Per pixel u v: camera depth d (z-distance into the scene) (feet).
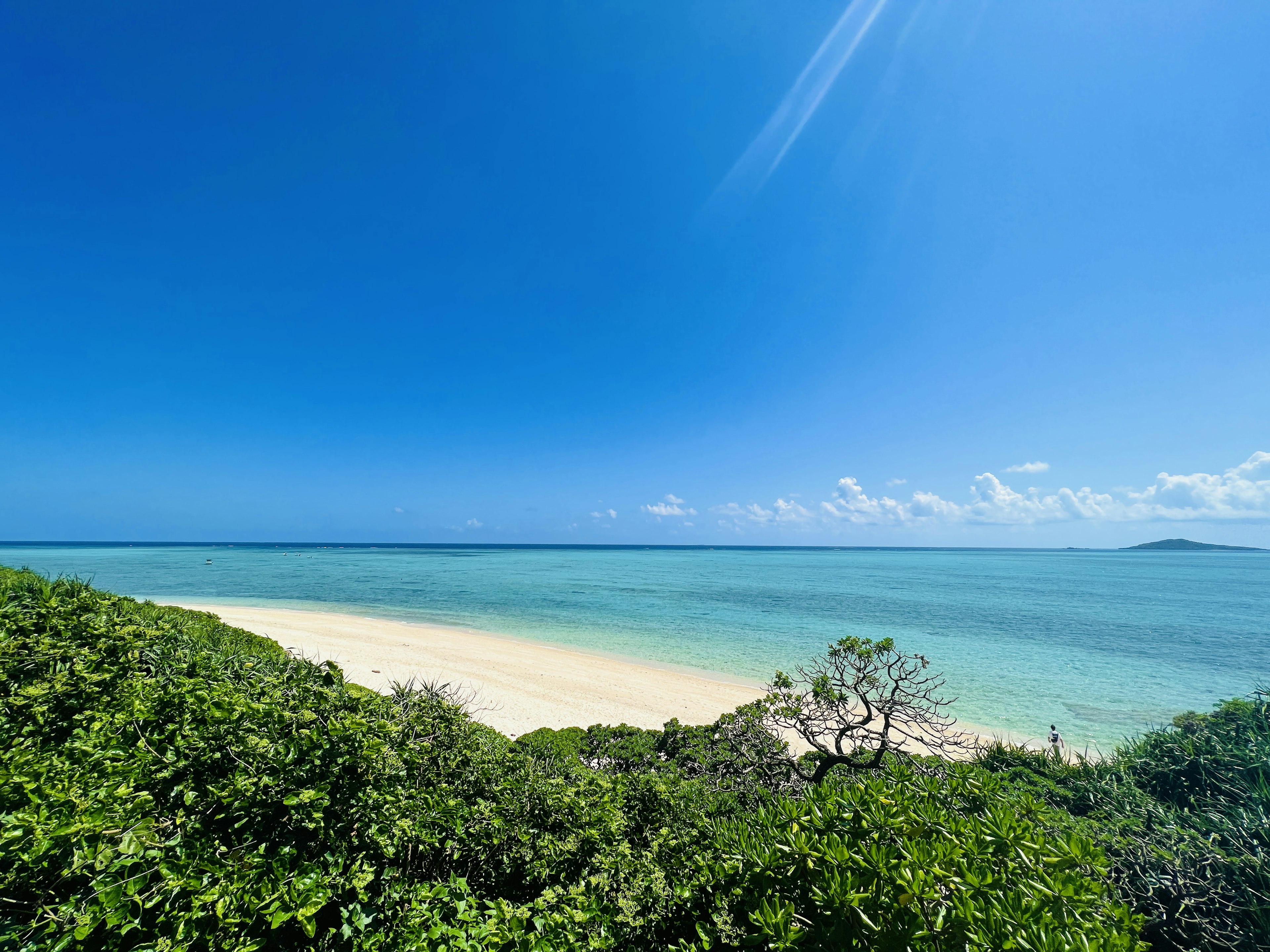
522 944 9.89
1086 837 14.53
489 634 99.91
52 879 9.13
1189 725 23.45
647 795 17.89
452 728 18.66
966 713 60.75
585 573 272.10
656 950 10.38
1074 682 73.82
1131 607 158.30
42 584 31.96
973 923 7.84
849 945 8.32
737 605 149.48
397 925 10.37
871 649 24.31
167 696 15.80
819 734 25.96
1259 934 12.06
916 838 9.94
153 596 139.13
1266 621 130.00
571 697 57.82
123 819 10.09
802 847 9.57
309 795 11.54
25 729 14.70
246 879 9.76
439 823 13.48
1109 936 8.03
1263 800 17.21
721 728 32.60
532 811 15.29
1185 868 13.82
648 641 97.55
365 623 103.19
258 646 38.55
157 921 8.85
